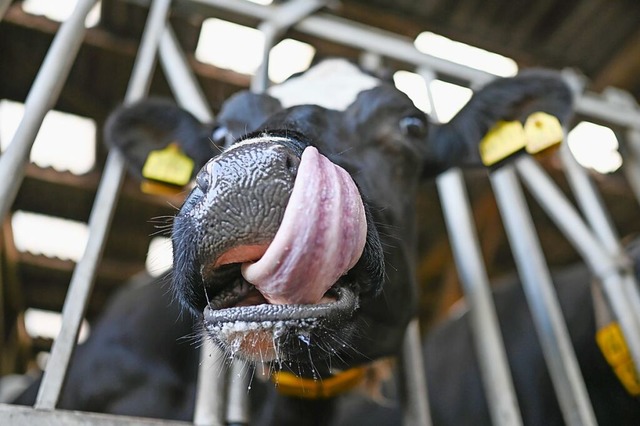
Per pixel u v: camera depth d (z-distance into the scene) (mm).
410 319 1703
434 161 2072
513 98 1997
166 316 2527
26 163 1381
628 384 2107
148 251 6219
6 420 1091
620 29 4730
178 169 2051
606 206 5762
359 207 930
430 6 4527
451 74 2455
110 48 4461
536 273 2053
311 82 1799
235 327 907
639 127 2586
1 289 6105
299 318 896
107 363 2488
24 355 8156
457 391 2744
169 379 2404
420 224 6008
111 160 1598
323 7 2395
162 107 2023
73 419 1135
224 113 1703
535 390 2494
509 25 4727
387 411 2887
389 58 2408
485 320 1942
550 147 1955
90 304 7109
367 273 1046
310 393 1768
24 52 4504
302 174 885
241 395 1536
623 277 2133
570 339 2441
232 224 875
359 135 1609
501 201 2221
